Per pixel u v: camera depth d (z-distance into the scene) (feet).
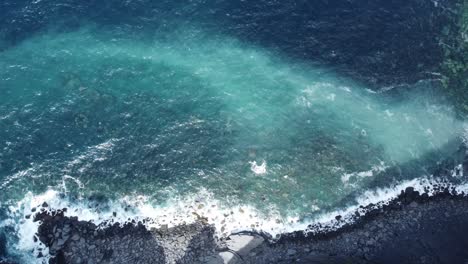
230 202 176.76
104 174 181.88
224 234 168.96
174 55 219.61
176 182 181.16
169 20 229.66
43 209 173.27
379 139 195.11
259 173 184.55
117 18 230.27
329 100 206.59
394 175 184.75
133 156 187.32
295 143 193.36
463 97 207.21
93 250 164.04
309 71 214.48
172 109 201.87
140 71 213.46
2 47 220.43
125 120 197.16
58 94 204.33
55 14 231.30
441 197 179.93
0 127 193.47
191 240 166.91
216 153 189.57
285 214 174.19
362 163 188.03
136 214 172.76
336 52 219.41
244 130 196.85
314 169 186.19
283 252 165.58
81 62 215.51
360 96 207.72
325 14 231.50
